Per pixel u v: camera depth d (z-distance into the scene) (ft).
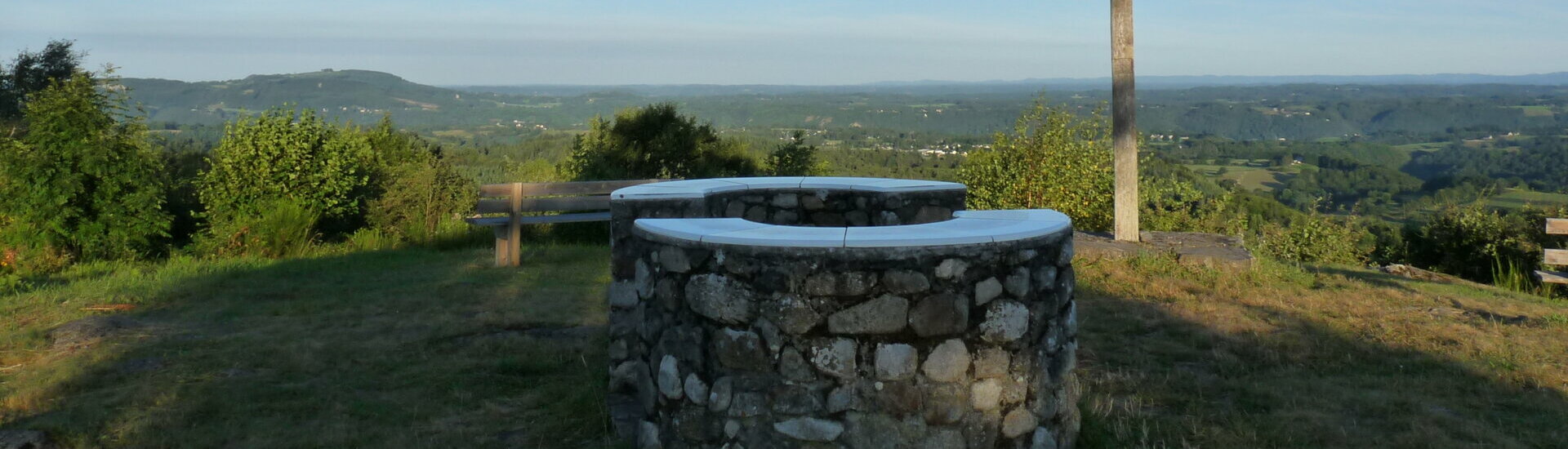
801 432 10.82
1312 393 15.01
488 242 36.78
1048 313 11.57
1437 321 20.02
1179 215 46.52
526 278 26.05
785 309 10.72
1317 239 46.21
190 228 44.21
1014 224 11.91
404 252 33.60
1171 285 23.91
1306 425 13.47
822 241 10.62
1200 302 22.04
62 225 33.42
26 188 33.04
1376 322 19.89
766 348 10.85
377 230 37.73
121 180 34.37
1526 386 15.40
